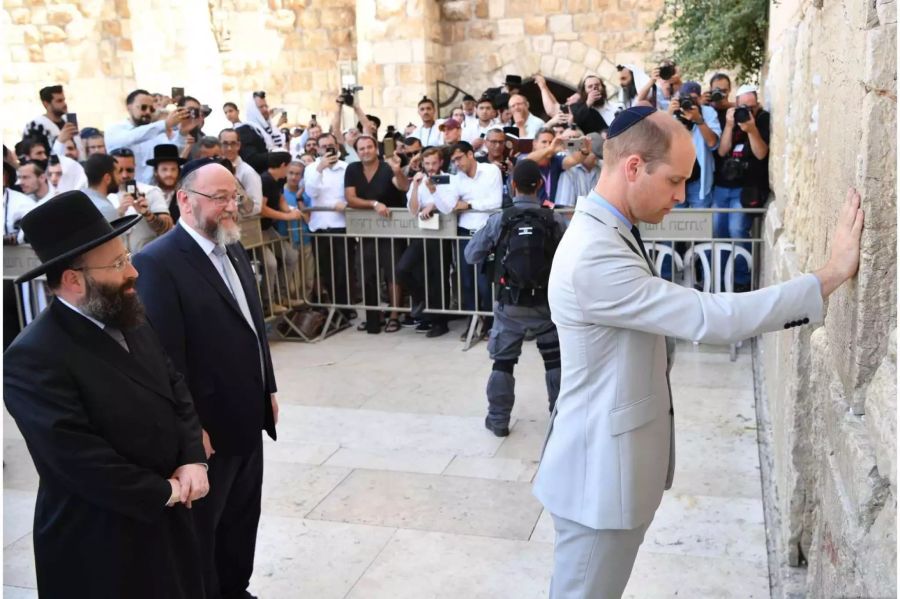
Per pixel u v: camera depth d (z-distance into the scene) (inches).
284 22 584.1
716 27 297.4
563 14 540.7
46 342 86.0
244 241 268.1
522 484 172.2
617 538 88.0
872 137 66.9
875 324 68.8
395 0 530.6
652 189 84.1
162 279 115.4
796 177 147.4
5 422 220.4
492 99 385.1
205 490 97.1
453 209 276.1
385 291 310.5
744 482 166.6
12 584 141.4
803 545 118.3
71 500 88.1
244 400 120.2
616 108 320.2
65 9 597.0
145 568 91.1
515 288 187.2
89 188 226.5
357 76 557.9
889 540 56.7
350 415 216.2
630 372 85.7
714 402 211.6
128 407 89.9
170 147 253.9
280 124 492.1
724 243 265.9
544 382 235.6
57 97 343.9
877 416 62.9
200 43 571.2
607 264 83.1
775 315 76.7
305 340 289.6
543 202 262.7
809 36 126.7
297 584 138.2
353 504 166.2
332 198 300.5
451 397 227.0
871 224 67.7
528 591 133.6
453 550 147.0
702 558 140.0
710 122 281.1
